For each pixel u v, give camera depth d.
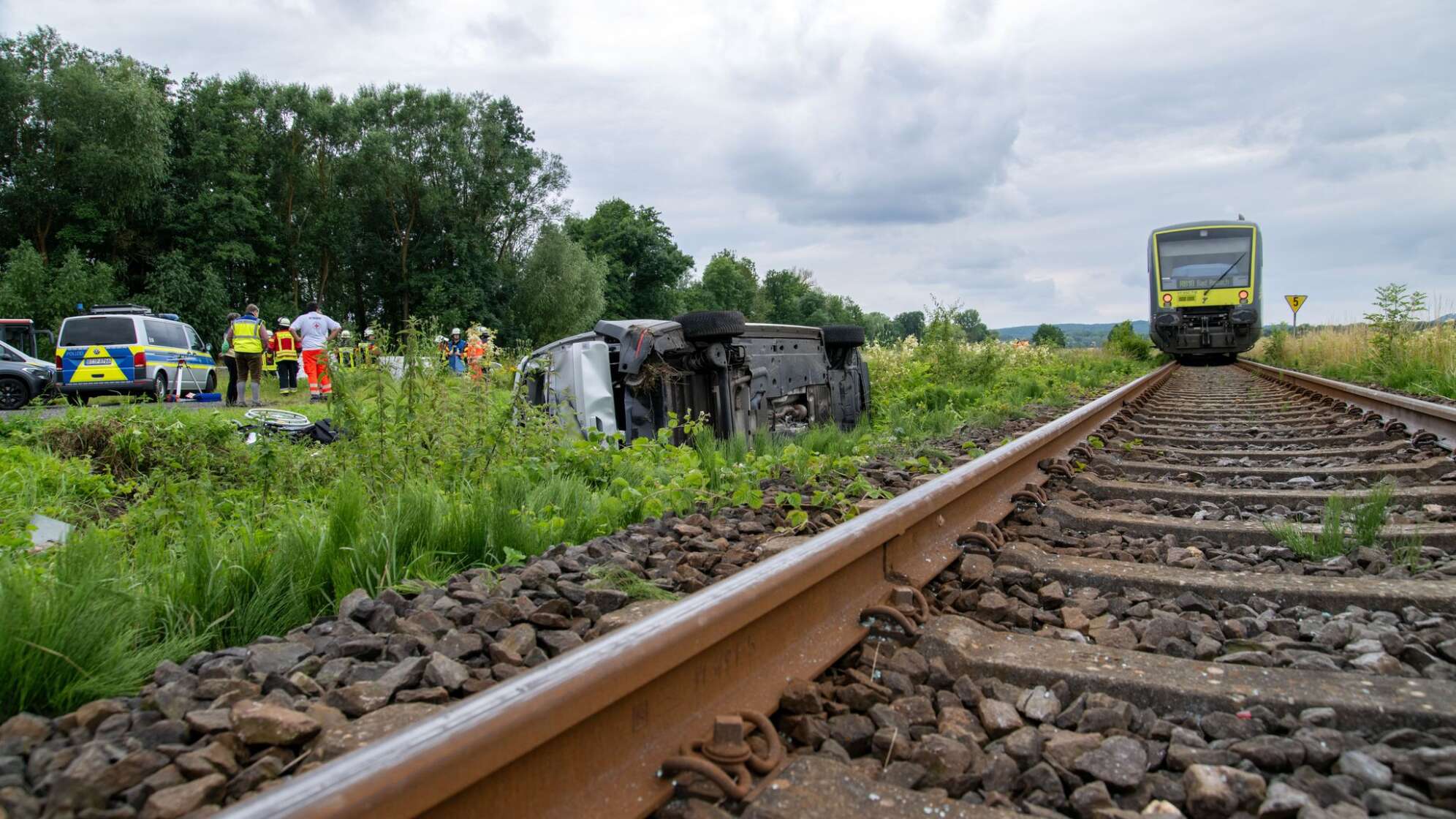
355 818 1.33
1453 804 1.89
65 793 1.82
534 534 4.71
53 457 8.15
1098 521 4.75
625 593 3.46
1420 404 7.71
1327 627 2.99
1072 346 45.59
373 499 5.67
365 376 6.81
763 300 133.50
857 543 3.00
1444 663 2.64
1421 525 4.36
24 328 28.19
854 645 2.84
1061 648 2.82
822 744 2.25
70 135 44.53
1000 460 4.91
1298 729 2.23
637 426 8.25
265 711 2.16
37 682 2.47
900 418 11.41
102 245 46.91
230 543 4.51
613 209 94.19
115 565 3.68
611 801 1.83
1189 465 6.99
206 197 50.47
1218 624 3.15
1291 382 16.94
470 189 60.72
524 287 64.06
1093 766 2.10
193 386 21.41
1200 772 2.00
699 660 2.21
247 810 1.27
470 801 1.58
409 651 2.84
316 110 55.41
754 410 9.43
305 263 59.28
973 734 2.33
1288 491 5.45
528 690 1.69
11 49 46.59
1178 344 26.09
